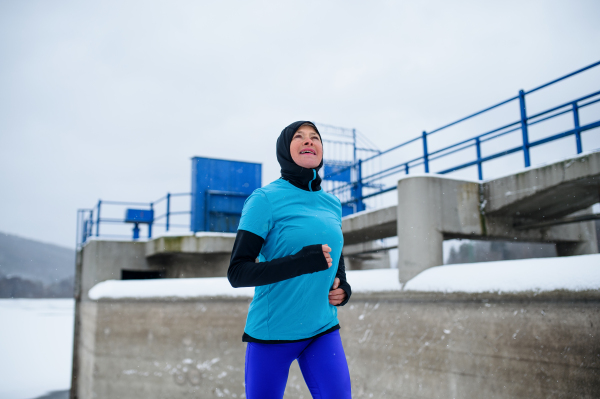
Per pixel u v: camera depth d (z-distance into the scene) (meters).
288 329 1.79
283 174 1.96
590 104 5.98
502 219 7.62
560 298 4.49
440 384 5.65
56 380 19.16
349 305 7.20
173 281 9.51
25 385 18.03
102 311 9.80
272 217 1.76
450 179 7.03
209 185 12.44
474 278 5.51
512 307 4.98
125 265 12.29
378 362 6.55
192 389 8.50
